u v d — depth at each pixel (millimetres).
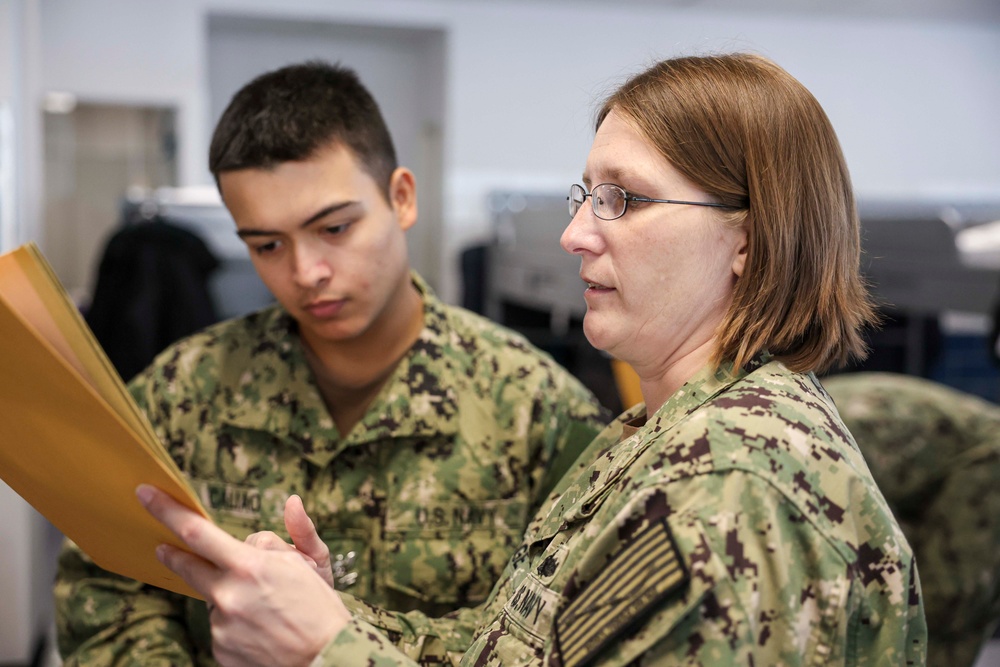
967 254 2742
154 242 3205
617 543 722
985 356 4414
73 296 5445
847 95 6969
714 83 801
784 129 790
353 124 1180
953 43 7082
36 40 3904
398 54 7297
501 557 1277
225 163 1157
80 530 851
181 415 1334
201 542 684
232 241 3342
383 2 6270
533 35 6504
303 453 1279
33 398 677
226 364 1350
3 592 3086
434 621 1122
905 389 1983
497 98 6508
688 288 807
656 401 880
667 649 659
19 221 3350
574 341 4277
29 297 691
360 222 1184
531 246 4582
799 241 797
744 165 789
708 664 647
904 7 6418
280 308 1382
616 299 830
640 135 805
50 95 5477
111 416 634
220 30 6766
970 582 1778
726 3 6379
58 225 5531
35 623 3283
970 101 7160
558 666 693
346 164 1159
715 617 653
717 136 785
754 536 674
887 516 735
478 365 1341
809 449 716
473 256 5543
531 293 4578
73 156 5531
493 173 6555
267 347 1339
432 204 7129
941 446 1872
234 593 685
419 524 1265
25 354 631
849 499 718
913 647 780
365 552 1275
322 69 1242
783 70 823
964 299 2750
